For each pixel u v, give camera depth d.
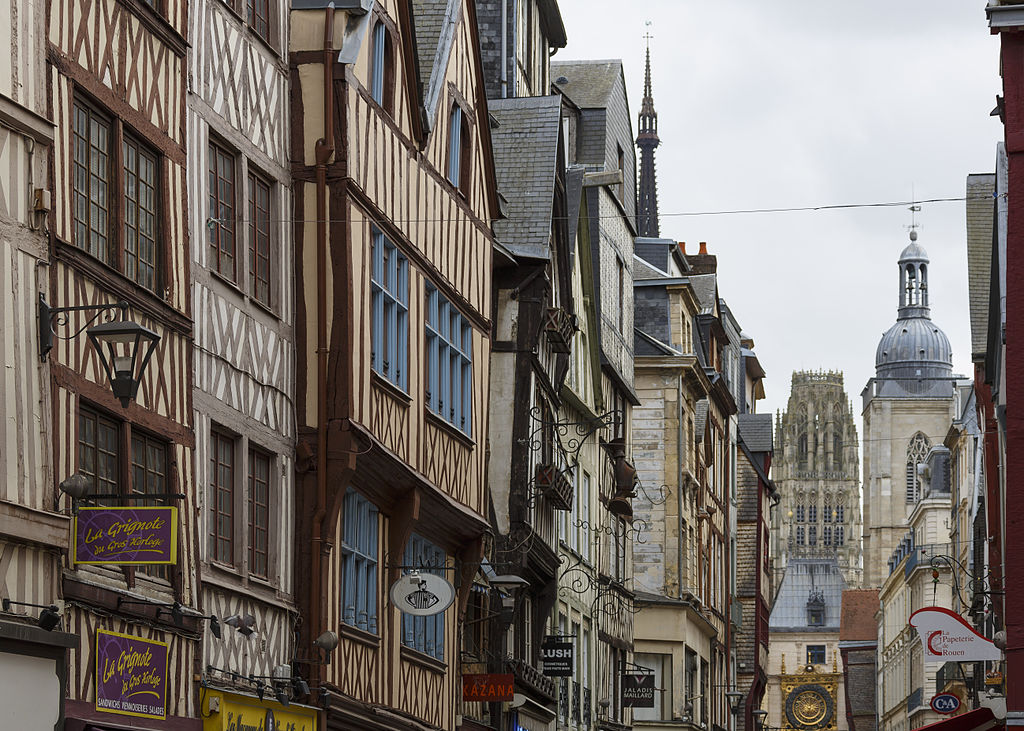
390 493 31.67
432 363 34.28
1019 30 27.88
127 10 22.59
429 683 34.44
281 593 27.36
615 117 60.47
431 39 35.16
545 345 43.41
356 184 28.86
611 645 56.56
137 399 22.45
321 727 27.84
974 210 54.84
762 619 96.31
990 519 52.25
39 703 19.50
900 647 136.50
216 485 25.38
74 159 21.16
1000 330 37.59
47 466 19.97
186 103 24.34
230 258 26.19
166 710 22.88
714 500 76.88
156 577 22.98
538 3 53.06
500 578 37.53
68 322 20.56
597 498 54.47
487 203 38.47
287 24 28.58
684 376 67.38
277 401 27.48
